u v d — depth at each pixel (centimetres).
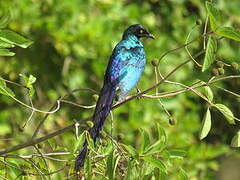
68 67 1566
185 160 1543
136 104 1485
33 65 1573
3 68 1549
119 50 982
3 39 708
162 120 1516
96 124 780
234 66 743
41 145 803
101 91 847
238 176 1844
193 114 1574
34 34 1561
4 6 1517
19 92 1520
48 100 1559
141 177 681
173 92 756
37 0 1552
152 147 683
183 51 1600
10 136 1419
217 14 667
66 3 1553
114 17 1584
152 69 1545
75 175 746
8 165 781
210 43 674
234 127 1717
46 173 794
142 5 1666
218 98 1647
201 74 1569
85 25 1558
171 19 1653
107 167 680
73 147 728
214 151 1568
